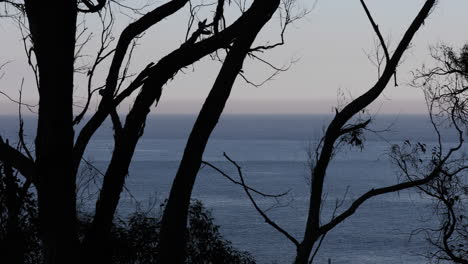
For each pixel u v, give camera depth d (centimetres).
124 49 549
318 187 841
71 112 488
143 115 512
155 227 1494
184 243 517
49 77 479
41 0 477
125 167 504
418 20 792
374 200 12650
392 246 8100
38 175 484
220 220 10344
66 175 486
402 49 799
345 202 12100
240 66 530
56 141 481
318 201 842
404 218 10212
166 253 511
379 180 17062
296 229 9388
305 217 10525
